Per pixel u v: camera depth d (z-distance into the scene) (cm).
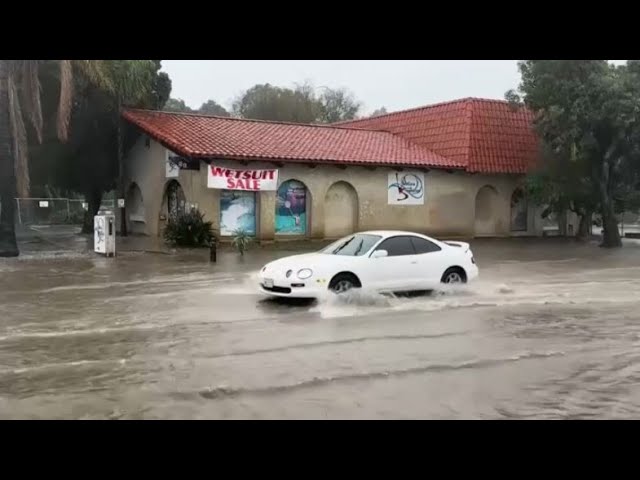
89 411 586
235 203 2470
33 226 4078
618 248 2591
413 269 1228
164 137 2416
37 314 1055
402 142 3128
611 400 627
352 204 2770
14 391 644
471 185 3025
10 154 2036
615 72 2594
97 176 3069
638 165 2725
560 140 2606
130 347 828
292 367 734
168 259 1927
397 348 828
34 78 2091
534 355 802
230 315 1048
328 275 1138
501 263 1980
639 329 966
